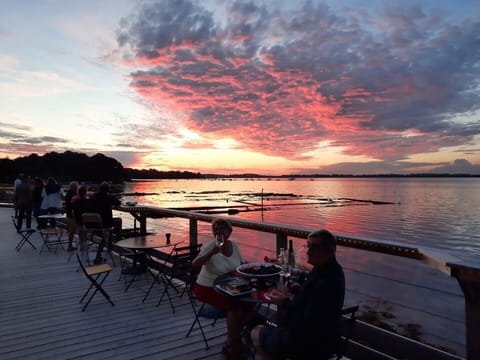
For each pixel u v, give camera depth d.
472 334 1.95
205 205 56.75
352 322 2.17
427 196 92.38
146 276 5.50
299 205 61.84
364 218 41.03
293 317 2.00
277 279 2.63
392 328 6.13
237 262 3.18
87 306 4.20
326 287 1.90
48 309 4.11
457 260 2.01
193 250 4.18
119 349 3.09
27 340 3.28
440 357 2.27
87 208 6.48
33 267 6.18
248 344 2.99
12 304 4.28
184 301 4.37
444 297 8.77
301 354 1.94
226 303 2.96
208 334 3.41
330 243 1.94
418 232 30.34
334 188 161.75
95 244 8.25
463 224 35.22
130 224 23.17
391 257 15.05
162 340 3.28
